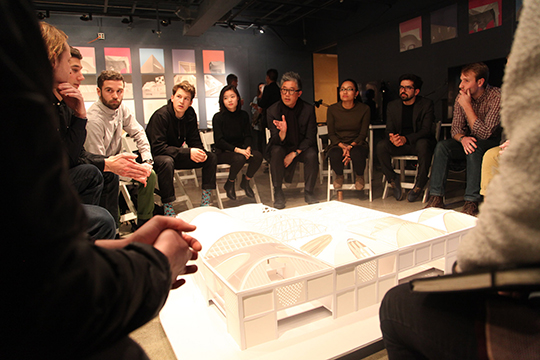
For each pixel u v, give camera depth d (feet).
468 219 5.01
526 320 1.32
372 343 3.44
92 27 22.43
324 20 25.39
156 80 24.08
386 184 11.53
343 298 3.85
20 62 0.84
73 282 0.88
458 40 16.99
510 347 1.32
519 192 1.23
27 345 0.93
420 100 11.21
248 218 5.93
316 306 4.13
